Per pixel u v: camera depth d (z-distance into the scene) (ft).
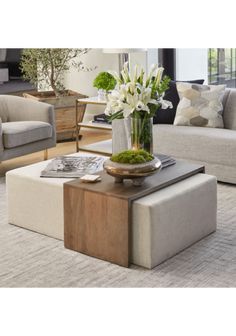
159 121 19.84
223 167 17.42
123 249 12.09
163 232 12.21
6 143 18.56
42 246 13.28
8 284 11.34
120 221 11.99
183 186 13.06
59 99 23.53
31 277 11.68
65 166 14.26
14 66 30.35
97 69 25.85
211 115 18.92
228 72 24.49
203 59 25.05
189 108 19.12
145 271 11.93
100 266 12.19
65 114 23.81
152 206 11.78
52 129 20.35
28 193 14.01
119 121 14.05
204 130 18.38
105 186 12.57
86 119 26.48
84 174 13.80
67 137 24.22
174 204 12.44
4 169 20.12
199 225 13.46
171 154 18.54
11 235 13.94
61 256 12.71
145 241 11.94
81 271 11.94
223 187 17.42
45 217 13.82
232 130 18.61
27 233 14.06
